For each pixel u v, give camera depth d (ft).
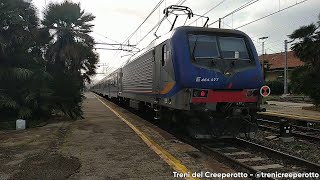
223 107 29.58
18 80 40.47
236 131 29.91
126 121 44.34
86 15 61.98
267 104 84.99
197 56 29.25
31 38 43.27
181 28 30.48
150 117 49.24
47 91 42.73
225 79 28.84
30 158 22.43
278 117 51.52
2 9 38.96
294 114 52.60
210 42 30.17
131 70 57.47
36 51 45.47
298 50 59.72
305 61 59.36
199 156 24.62
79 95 49.70
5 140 29.25
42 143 27.81
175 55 29.60
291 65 158.40
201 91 28.40
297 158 24.43
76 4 61.00
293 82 61.31
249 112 30.68
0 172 19.10
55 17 59.16
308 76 58.18
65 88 46.75
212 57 29.53
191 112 29.30
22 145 26.94
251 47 31.12
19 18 39.37
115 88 86.02
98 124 41.04
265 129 42.55
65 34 59.06
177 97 29.73
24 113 39.06
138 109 52.65
